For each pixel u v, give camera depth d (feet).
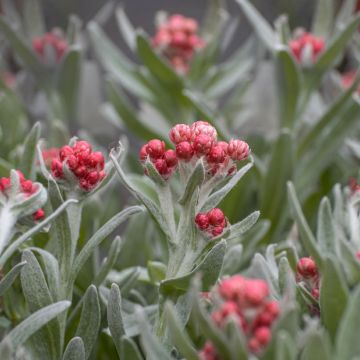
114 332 1.56
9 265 1.69
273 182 2.03
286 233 2.06
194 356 1.44
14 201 1.59
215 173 1.58
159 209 1.58
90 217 1.93
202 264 1.54
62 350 1.62
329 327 1.51
